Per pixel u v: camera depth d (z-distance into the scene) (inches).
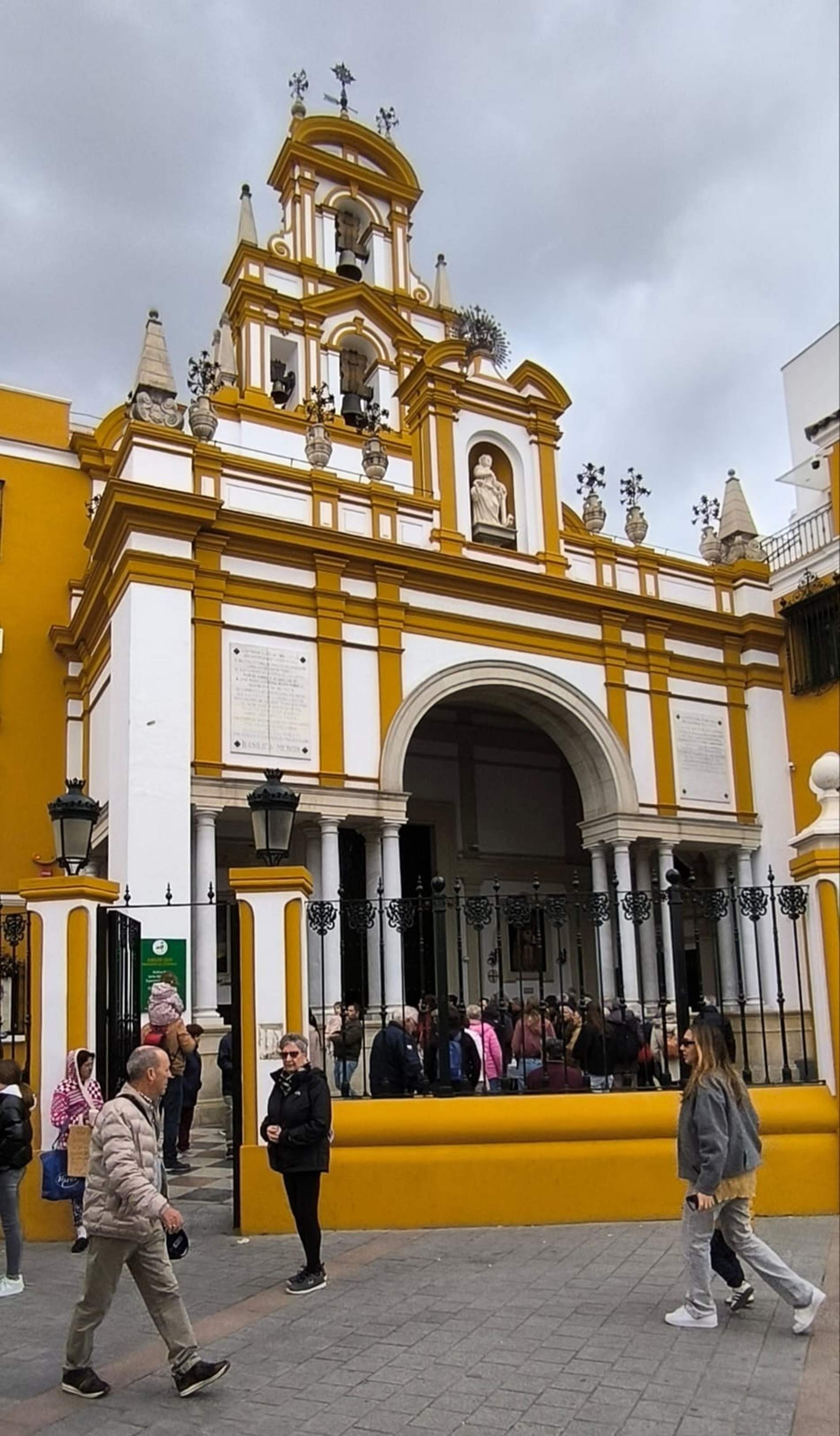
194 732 647.8
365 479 837.2
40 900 380.2
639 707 831.1
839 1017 352.8
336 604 712.4
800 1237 317.4
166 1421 200.5
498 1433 189.2
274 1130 285.1
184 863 615.2
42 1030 371.6
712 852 868.6
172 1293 215.2
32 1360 237.0
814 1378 206.4
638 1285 274.2
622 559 857.5
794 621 870.4
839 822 367.2
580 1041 406.0
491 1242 326.3
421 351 989.2
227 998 743.1
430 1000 431.2
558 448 851.4
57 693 785.6
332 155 1010.7
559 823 989.8
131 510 642.8
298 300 941.8
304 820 686.5
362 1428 193.5
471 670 760.3
